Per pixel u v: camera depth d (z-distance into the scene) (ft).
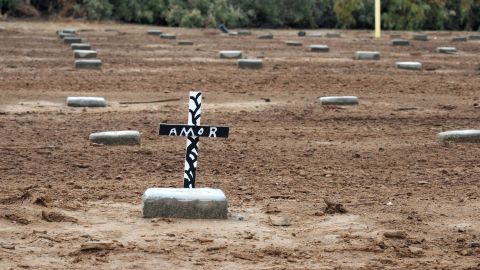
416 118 104.12
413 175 73.56
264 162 77.56
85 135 88.43
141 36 222.69
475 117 105.50
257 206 62.03
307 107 109.81
